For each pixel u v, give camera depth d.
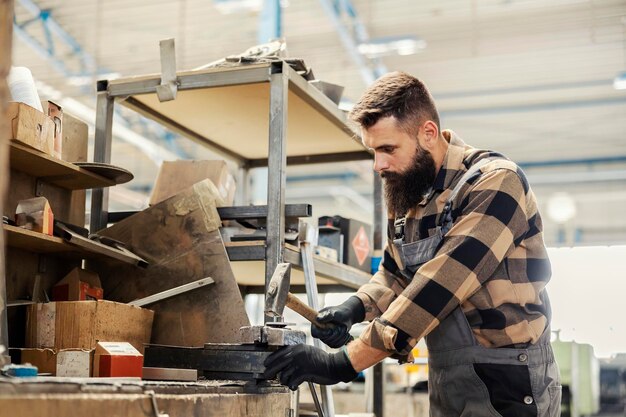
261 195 4.72
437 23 6.49
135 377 1.63
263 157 3.29
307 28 6.52
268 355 1.74
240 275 2.95
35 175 2.19
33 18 6.34
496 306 1.77
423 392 4.58
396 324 1.69
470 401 1.77
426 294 1.68
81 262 2.36
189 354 1.84
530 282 1.81
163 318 2.22
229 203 2.67
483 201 1.74
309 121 2.71
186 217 2.28
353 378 1.74
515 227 1.74
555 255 4.32
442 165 1.89
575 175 9.21
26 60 7.07
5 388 1.04
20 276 2.14
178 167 2.63
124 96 2.45
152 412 1.27
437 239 1.85
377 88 1.87
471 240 1.70
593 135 8.58
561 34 6.46
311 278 2.34
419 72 7.37
